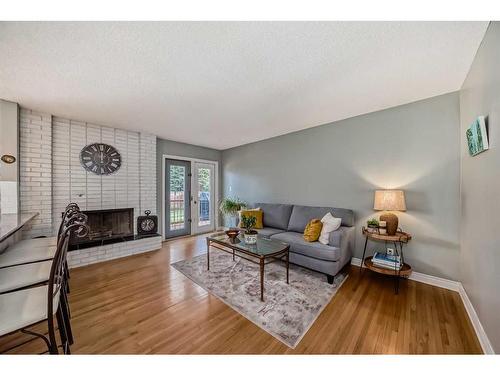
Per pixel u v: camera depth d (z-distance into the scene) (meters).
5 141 2.48
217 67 1.77
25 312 1.05
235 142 4.77
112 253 3.25
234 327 1.66
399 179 2.65
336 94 2.32
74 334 1.58
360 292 2.23
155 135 4.12
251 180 4.77
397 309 1.91
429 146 2.43
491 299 1.39
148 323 1.71
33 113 2.79
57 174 3.06
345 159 3.17
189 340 1.52
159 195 4.41
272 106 2.66
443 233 2.35
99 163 3.45
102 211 3.43
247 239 2.57
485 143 1.46
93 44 1.46
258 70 1.82
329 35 1.39
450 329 1.64
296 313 1.84
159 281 2.48
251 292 2.21
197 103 2.55
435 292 2.23
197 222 5.14
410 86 2.15
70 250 2.91
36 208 2.81
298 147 3.80
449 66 1.79
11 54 1.55
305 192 3.71
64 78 1.93
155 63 1.70
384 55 1.62
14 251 1.85
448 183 2.31
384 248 2.77
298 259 2.71
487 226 1.48
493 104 1.36
